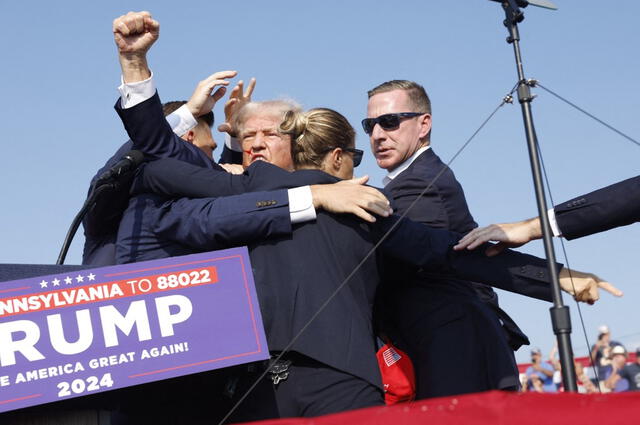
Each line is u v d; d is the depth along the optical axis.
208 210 4.23
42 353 3.49
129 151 4.70
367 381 3.86
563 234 4.43
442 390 4.67
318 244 4.09
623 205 4.32
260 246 4.12
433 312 4.86
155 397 4.17
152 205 4.60
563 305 3.59
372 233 4.36
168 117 5.63
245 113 4.94
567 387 3.48
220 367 3.66
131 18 4.69
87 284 3.60
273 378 3.88
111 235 5.03
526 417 2.70
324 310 3.93
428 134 5.65
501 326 4.95
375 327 4.94
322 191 4.15
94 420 3.67
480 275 4.51
